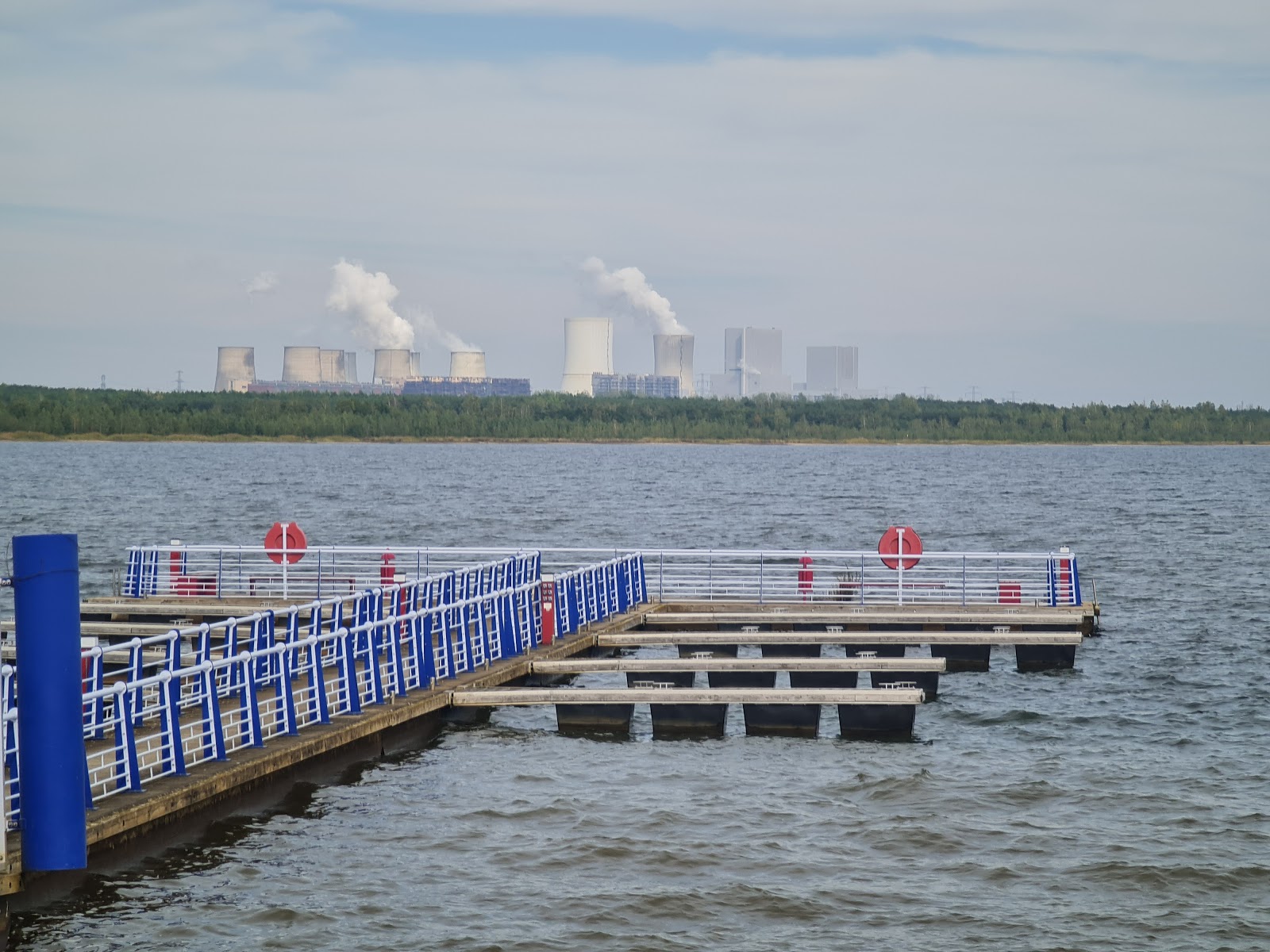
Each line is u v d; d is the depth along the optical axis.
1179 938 18.56
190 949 17.53
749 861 21.41
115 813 19.14
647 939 18.31
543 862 21.19
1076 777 26.45
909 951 18.05
